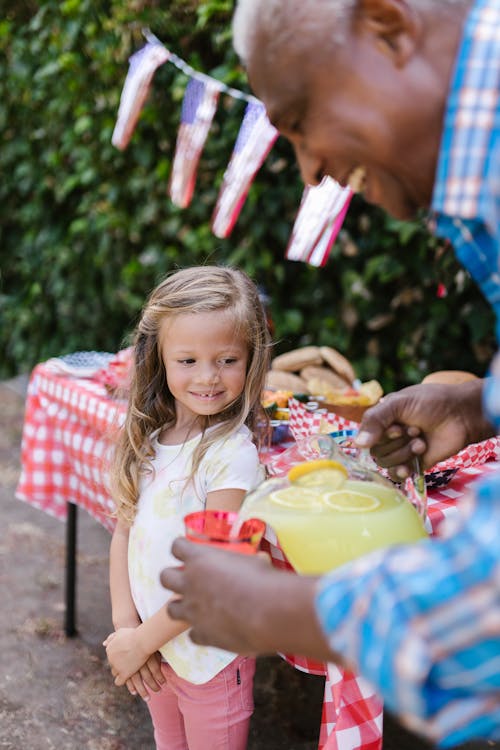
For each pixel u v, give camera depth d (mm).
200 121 2379
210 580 746
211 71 3318
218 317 1421
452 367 3066
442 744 621
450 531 621
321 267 3248
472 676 586
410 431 1120
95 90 3801
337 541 978
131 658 1420
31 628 2494
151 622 1397
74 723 2049
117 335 4395
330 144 795
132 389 1531
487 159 708
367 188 848
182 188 2457
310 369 2049
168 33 3326
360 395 1821
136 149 3623
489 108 708
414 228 2744
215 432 1449
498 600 564
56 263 4480
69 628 2445
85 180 3904
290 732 1998
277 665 2305
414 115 754
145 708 2113
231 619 719
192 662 1414
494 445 1592
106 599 2684
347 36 759
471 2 756
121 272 4055
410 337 3059
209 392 1426
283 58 782
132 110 2457
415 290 3020
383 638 593
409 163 781
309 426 1614
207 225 3553
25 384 5082
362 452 1229
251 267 3334
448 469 1480
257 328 1484
